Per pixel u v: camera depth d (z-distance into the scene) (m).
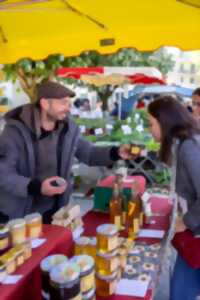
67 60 3.88
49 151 2.10
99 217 2.12
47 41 1.83
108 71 5.25
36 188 1.91
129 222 1.87
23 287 1.14
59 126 2.14
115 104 6.42
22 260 1.24
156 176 5.08
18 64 3.37
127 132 5.14
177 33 1.60
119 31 1.69
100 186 2.20
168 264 2.19
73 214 1.82
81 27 1.72
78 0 1.44
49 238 1.46
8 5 1.44
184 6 1.44
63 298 0.96
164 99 1.76
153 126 1.77
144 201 2.03
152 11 1.50
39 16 1.56
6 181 1.93
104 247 1.25
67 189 2.19
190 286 1.80
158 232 1.90
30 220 1.45
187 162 1.63
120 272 1.39
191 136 1.65
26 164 2.06
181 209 1.75
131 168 5.14
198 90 2.74
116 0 1.42
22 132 2.03
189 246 1.71
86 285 1.07
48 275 1.03
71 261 1.10
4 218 2.03
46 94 1.98
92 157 2.37
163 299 2.39
